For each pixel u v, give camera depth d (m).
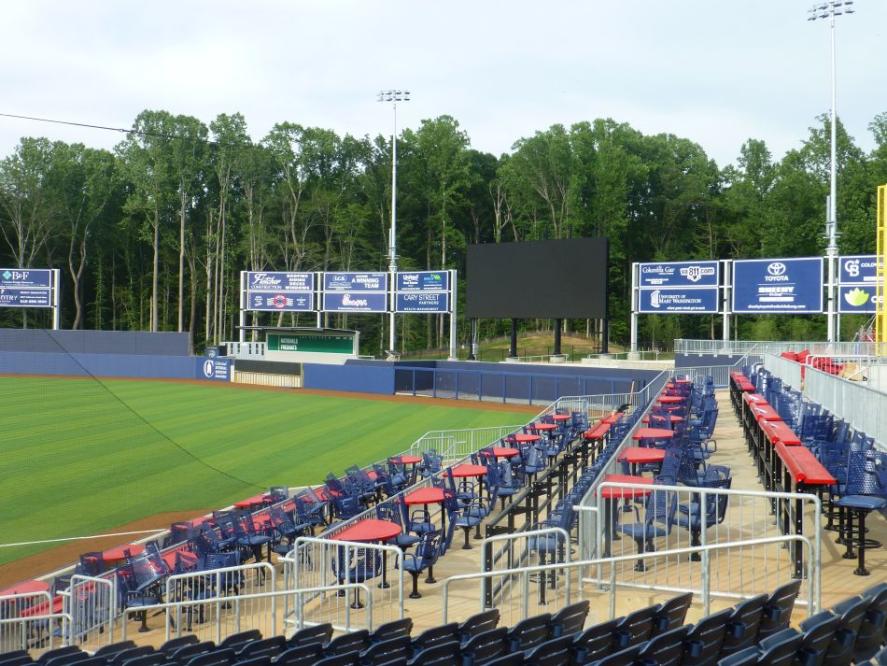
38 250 74.81
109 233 77.19
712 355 36.81
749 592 7.53
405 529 11.69
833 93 35.47
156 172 71.38
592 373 38.69
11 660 7.92
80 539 15.98
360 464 23.42
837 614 5.45
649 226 77.50
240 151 74.06
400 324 76.19
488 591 8.34
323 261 78.31
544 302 39.94
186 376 50.59
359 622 9.25
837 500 7.91
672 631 5.32
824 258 35.75
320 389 45.16
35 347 34.75
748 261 37.75
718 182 81.12
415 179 77.69
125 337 51.84
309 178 79.94
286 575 9.85
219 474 21.52
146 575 11.56
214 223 79.12
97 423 25.25
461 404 38.66
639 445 13.45
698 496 8.99
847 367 21.47
